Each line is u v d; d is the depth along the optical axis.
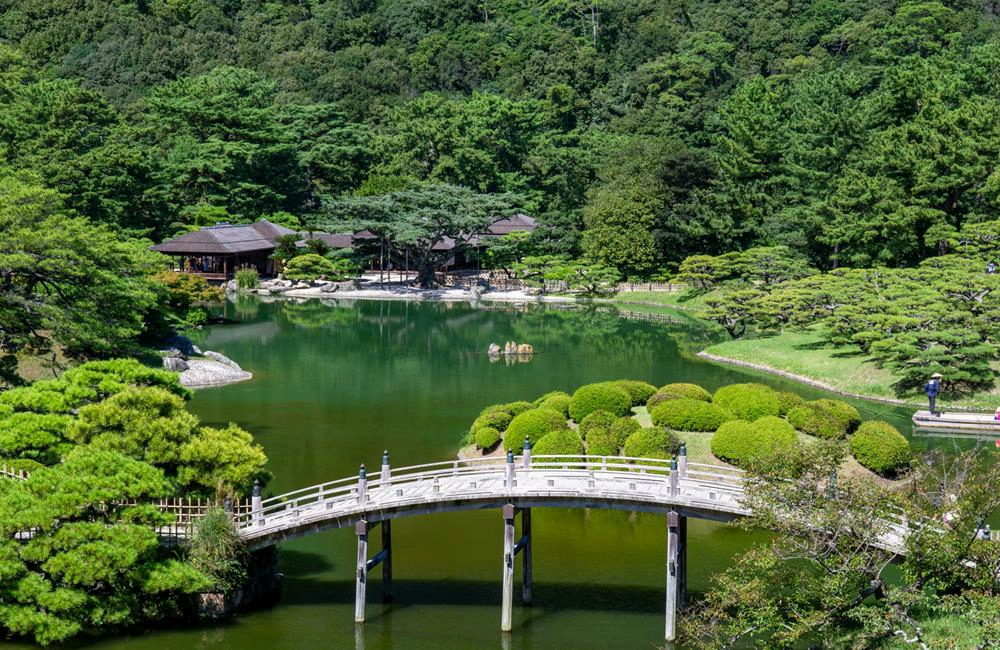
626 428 53.19
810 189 113.88
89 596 36.19
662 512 38.56
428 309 114.50
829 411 56.44
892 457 51.00
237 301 119.12
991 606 30.56
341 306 116.12
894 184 98.00
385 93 191.00
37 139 120.50
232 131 146.88
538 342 94.19
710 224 116.19
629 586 42.12
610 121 175.12
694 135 161.75
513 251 132.00
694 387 59.25
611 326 103.38
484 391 73.44
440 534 47.81
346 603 40.38
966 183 96.62
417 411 67.56
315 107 159.25
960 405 69.56
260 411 67.44
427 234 123.19
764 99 131.62
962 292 78.44
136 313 66.62
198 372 76.38
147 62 194.50
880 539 35.09
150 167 132.25
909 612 33.47
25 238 57.97
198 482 40.84
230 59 198.38
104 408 41.16
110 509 37.81
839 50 187.50
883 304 79.69
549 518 50.09
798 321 87.00
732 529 48.41
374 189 144.88
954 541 31.95
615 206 122.38
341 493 50.12
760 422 52.81
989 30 173.25
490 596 41.22
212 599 38.50
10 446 41.38
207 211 138.38
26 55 182.75
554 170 148.00
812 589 32.91
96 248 61.66
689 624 34.97
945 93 109.19
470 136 150.38
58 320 58.19
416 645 36.91
